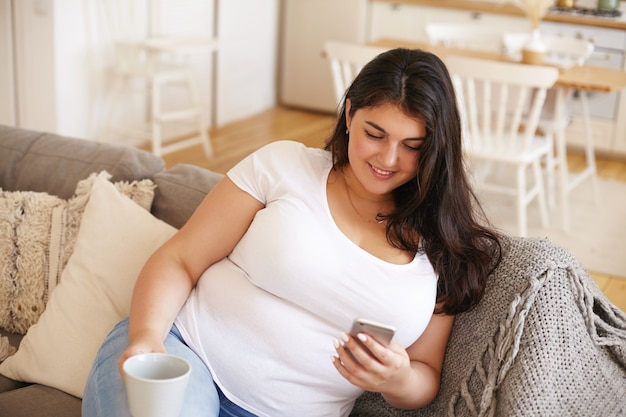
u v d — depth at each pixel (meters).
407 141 1.35
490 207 4.29
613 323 1.44
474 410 1.39
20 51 4.16
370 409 1.58
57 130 4.22
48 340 1.61
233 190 1.47
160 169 1.93
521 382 1.33
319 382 1.41
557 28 5.34
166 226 1.71
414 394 1.39
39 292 1.77
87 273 1.66
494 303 1.45
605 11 5.52
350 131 1.40
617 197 4.71
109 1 4.33
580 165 5.27
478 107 3.99
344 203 1.44
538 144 3.87
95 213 1.73
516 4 5.48
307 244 1.37
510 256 1.49
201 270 1.48
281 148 1.49
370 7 5.92
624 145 5.35
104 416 1.25
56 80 4.15
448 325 1.50
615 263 3.66
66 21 4.14
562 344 1.36
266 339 1.39
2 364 1.66
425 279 1.41
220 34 5.42
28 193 1.85
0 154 2.01
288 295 1.38
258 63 6.01
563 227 4.01
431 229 1.44
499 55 4.16
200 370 1.36
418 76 1.33
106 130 4.47
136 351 1.26
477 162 4.80
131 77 4.62
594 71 3.90
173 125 5.11
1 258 1.79
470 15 5.55
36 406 1.49
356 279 1.36
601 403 1.33
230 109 5.73
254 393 1.40
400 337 1.39
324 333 1.39
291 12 6.14
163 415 1.10
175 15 4.92
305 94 6.29
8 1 4.08
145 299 1.39
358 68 3.83
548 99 4.07
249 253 1.41
